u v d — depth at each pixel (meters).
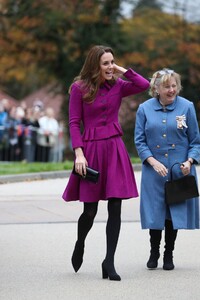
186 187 18.62
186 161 18.67
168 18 75.75
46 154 54.00
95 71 17.59
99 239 22.58
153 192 18.80
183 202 18.67
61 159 55.59
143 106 19.03
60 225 25.03
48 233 23.61
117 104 17.91
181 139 18.83
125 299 16.00
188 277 17.95
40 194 32.50
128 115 68.69
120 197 17.58
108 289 16.84
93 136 17.78
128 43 74.50
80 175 17.58
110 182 17.59
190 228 18.89
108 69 17.59
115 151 17.73
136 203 29.70
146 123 18.89
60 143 55.72
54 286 17.14
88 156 17.78
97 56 17.56
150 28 75.00
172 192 18.55
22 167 43.53
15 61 76.75
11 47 76.25
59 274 18.34
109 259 17.69
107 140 17.78
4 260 19.91
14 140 52.94
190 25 75.12
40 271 18.66
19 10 75.31
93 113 17.78
